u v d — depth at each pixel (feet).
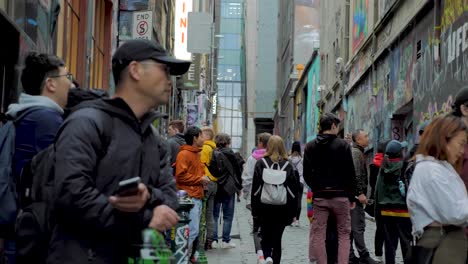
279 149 30.01
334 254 30.35
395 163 30.53
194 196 32.09
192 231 32.09
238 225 58.54
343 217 28.71
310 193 36.09
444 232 16.37
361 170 32.99
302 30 210.38
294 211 30.17
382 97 77.87
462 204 16.20
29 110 13.71
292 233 51.93
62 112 14.23
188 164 32.12
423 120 56.13
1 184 13.44
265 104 356.59
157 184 11.78
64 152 10.27
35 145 13.53
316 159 28.81
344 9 112.57
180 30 104.22
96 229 10.22
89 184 10.25
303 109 186.39
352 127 103.91
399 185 29.86
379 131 79.77
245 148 362.74
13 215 13.51
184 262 22.56
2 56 24.17
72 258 10.31
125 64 11.09
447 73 48.08
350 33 106.52
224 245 42.01
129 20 57.00
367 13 88.38
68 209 10.15
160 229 10.54
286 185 29.81
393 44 71.67
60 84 14.73
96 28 48.42
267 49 355.15
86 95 11.72
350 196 28.84
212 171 40.14
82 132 10.36
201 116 157.48
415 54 60.54
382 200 30.81
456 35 45.75
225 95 406.62
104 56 51.80
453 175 16.47
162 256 9.13
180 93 122.01
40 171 11.23
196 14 93.81
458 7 45.37
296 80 215.31
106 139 10.64
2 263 14.12
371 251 40.83
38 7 28.71
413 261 16.67
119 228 10.23
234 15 401.29
